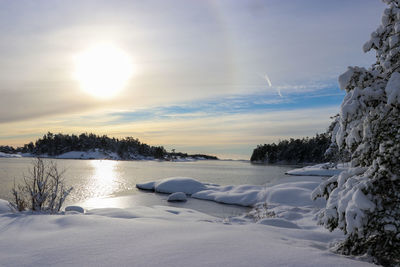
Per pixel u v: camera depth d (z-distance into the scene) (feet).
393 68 14.90
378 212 12.69
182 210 40.52
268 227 19.56
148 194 79.20
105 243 11.92
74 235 13.42
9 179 100.99
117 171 185.26
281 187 65.51
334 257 10.97
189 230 14.96
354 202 12.94
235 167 274.98
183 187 84.69
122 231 14.23
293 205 52.21
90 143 618.44
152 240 12.43
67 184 97.50
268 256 10.28
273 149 429.79
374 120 14.07
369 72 15.52
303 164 355.15
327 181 16.80
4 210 30.83
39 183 31.68
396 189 12.85
